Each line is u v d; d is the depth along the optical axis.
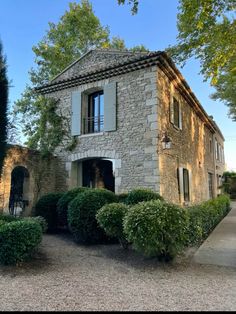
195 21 7.21
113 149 9.09
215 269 4.56
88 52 10.77
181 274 4.28
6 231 4.54
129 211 4.91
